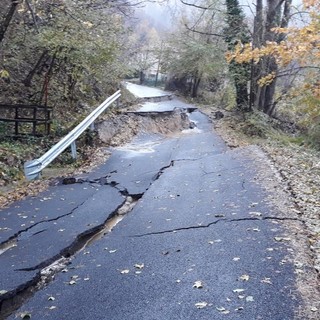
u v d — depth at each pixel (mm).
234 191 7523
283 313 3578
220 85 32312
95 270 4680
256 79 17812
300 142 14703
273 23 16297
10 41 13766
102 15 14867
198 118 20781
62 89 16391
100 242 5535
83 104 17531
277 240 5148
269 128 16547
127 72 20969
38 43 13352
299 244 5000
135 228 6000
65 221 6508
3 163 9711
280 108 19469
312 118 14812
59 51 13523
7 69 15031
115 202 7520
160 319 3604
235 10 18734
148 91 31984
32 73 15195
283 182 7793
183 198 7410
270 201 6715
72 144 11422
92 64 15148
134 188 8391
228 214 6258
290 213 6102
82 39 13156
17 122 12070
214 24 24625
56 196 7984
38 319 3756
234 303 3768
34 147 11711
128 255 5035
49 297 4133
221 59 23688
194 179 8773
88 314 3779
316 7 8609
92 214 6836
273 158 10094
